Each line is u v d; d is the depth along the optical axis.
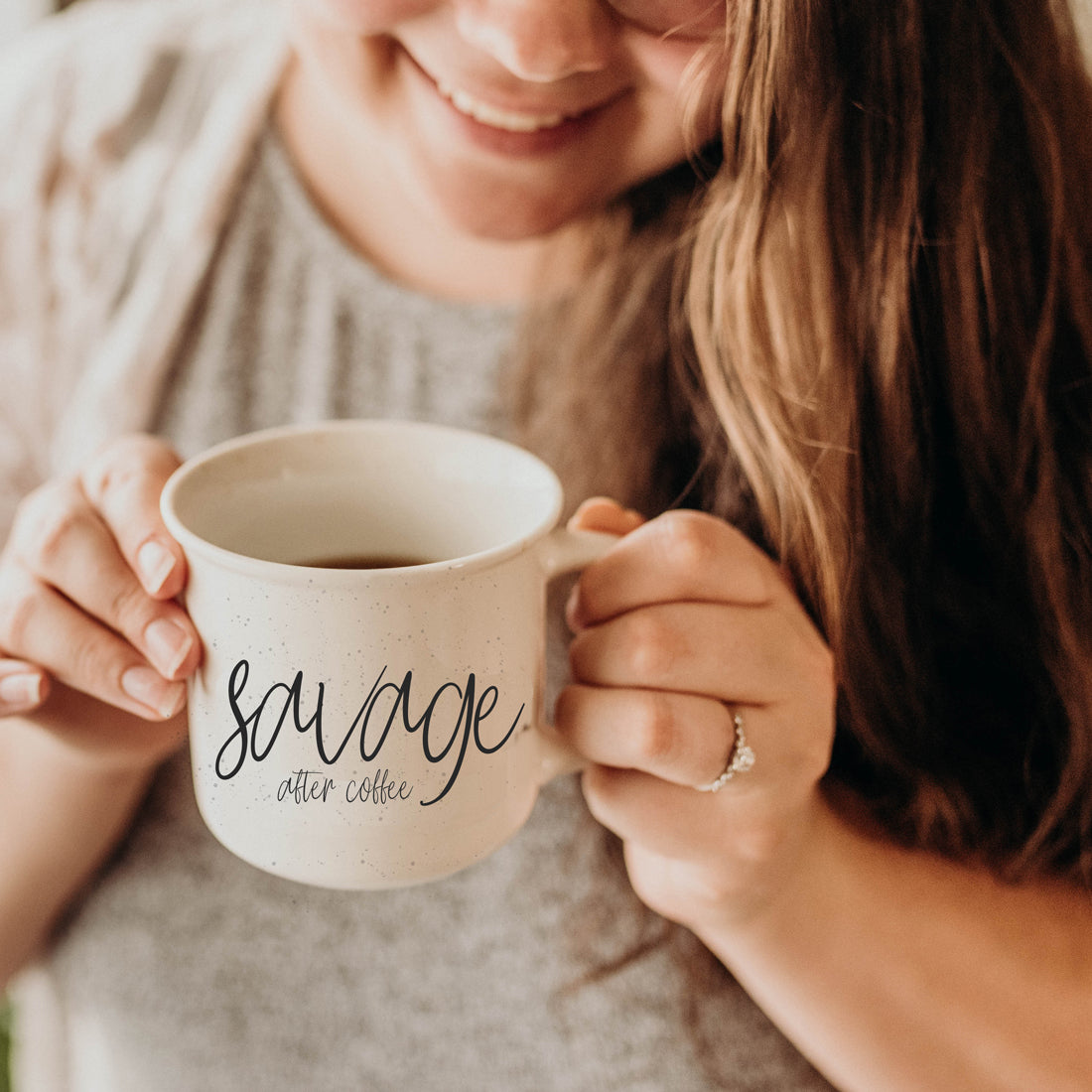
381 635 0.47
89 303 1.04
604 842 0.92
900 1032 0.76
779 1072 0.93
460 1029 0.96
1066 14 0.76
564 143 0.70
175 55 1.08
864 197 0.72
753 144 0.68
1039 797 0.82
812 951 0.74
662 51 0.65
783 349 0.72
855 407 0.75
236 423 1.00
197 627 0.51
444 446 0.63
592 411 0.95
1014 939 0.76
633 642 0.55
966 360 0.77
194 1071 1.00
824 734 0.60
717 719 0.56
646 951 0.91
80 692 0.70
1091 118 0.78
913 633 0.83
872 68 0.68
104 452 0.65
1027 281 0.78
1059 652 0.82
